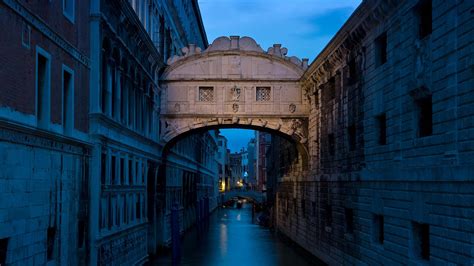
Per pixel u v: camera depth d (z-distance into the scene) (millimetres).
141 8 28141
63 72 15773
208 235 47531
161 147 32219
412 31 16484
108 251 20000
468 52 13164
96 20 18500
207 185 77500
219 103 32344
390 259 18109
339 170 24969
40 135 13672
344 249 23781
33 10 13414
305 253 32562
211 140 84312
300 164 34969
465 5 13297
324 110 28203
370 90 20484
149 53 27453
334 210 25625
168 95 32375
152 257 31250
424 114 16203
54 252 14867
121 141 22047
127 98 23562
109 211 20234
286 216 41438
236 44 32469
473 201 12789
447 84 14203
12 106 12180
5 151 11766
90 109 18422
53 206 14758
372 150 20203
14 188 12219
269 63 32531
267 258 32562
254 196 105000
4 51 11789
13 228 12156
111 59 20328
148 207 30703
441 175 14195
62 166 15500
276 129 32312
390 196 18188
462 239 13289
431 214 14984
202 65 32438
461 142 13523
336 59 25125
